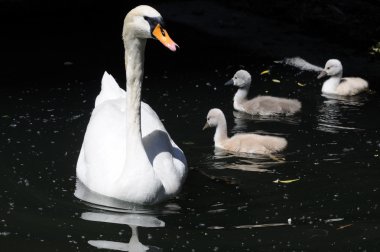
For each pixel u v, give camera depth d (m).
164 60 18.59
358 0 20.77
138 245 9.58
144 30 10.76
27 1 22.27
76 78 17.02
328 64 16.44
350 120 14.73
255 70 17.91
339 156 12.88
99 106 13.10
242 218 10.46
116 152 11.64
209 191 11.52
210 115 13.59
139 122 11.24
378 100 16.09
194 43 19.86
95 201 11.05
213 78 17.19
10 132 13.67
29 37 20.16
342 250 9.47
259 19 22.11
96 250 9.45
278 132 14.22
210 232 9.99
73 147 13.15
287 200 11.10
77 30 20.92
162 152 11.73
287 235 9.88
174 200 11.20
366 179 11.85
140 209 10.83
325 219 10.41
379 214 10.55
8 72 17.31
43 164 12.37
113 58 18.55
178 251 9.42
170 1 23.80
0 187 11.41
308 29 21.20
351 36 20.22
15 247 9.50
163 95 15.96
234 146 13.34
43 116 14.57
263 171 12.34
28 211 10.60
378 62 18.84
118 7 23.22
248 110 15.31
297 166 12.51
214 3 23.62
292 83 17.11
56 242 9.64
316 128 14.34
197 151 13.31
